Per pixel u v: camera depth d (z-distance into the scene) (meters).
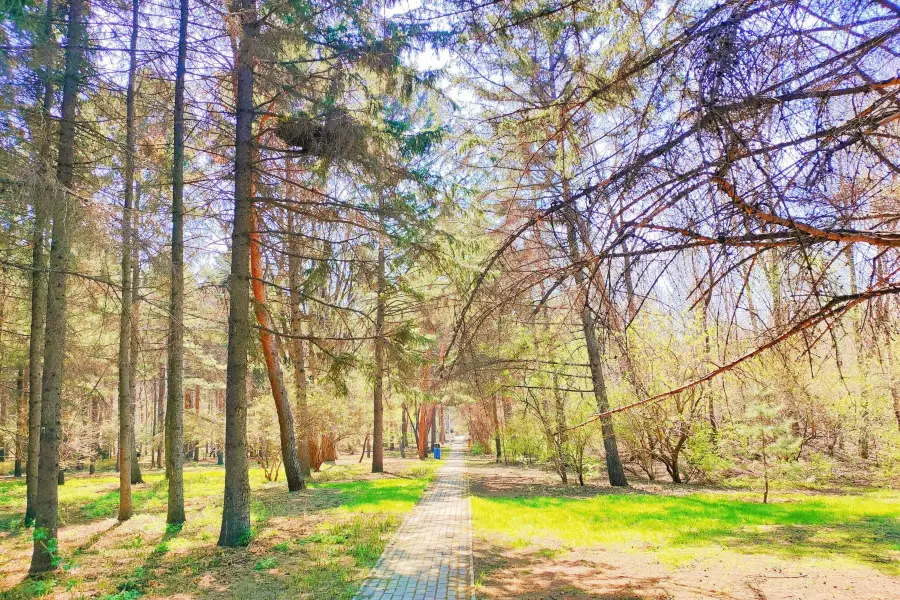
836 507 11.52
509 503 12.98
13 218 7.94
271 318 14.53
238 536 8.66
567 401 15.84
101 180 9.46
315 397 18.73
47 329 7.86
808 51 1.67
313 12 8.39
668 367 12.56
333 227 10.03
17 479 24.03
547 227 2.21
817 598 5.60
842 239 1.73
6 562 8.40
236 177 9.30
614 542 8.73
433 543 8.81
